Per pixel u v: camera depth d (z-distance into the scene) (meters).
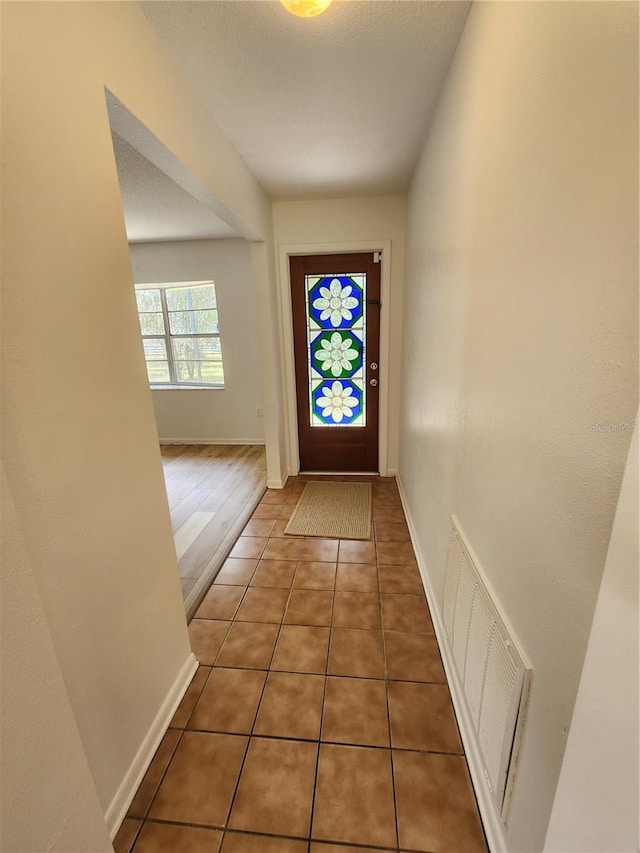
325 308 3.25
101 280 0.97
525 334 0.80
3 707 0.59
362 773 1.15
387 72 1.46
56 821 0.68
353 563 2.21
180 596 1.41
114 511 1.03
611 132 0.52
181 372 4.78
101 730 0.99
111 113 1.09
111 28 1.00
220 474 3.78
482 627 1.04
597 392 0.55
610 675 0.51
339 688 1.42
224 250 4.18
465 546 1.23
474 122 1.14
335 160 2.21
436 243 1.71
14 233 0.72
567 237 0.64
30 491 0.77
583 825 0.57
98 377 0.96
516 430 0.85
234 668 1.52
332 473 3.64
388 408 3.34
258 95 1.57
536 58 0.74
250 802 1.08
